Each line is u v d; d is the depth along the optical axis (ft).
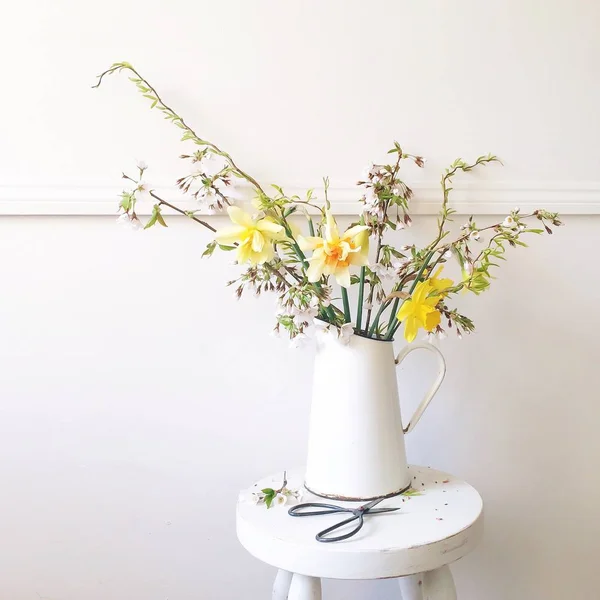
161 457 3.60
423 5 3.74
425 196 3.68
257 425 3.67
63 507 3.54
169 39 3.57
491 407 3.81
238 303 3.64
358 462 2.96
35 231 3.51
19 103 3.47
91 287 3.55
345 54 3.68
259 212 3.12
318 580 2.70
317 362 3.12
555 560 3.85
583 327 3.84
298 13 3.65
